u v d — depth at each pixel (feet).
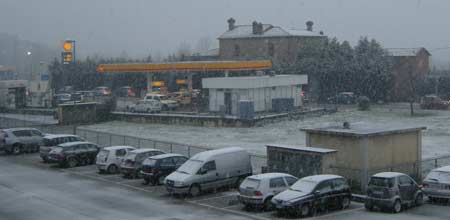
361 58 276.21
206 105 240.94
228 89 206.90
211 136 163.84
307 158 90.74
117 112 212.23
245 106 187.21
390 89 273.95
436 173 84.28
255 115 196.13
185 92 259.19
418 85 268.62
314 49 288.71
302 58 290.35
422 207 81.76
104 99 236.43
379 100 272.10
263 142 149.07
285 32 317.63
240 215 79.66
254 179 83.10
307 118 205.36
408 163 95.09
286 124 189.67
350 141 90.38
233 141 151.94
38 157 138.72
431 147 134.72
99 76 338.13
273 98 214.48
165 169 102.27
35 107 257.55
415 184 82.07
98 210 83.76
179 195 92.89
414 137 97.09
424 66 292.61
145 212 82.17
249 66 224.12
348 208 82.12
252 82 204.03
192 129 183.21
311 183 79.46
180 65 228.02
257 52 323.57
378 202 78.89
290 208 76.02
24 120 204.54
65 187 101.76
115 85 327.47
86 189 99.86
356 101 261.03
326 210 80.64
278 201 77.25
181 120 195.72
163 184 102.17
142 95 291.99
